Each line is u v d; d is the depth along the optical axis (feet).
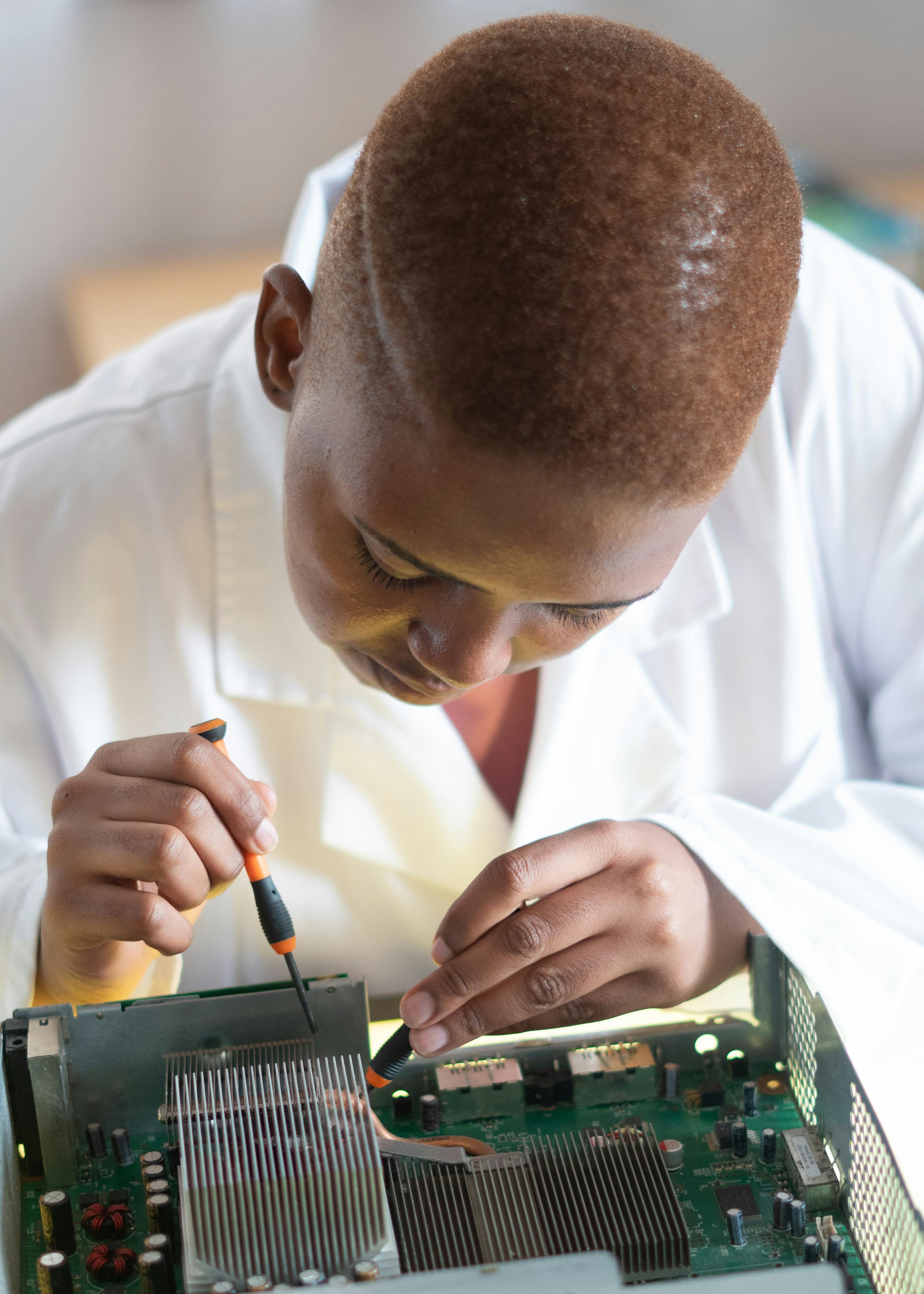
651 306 1.99
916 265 6.49
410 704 3.19
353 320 2.23
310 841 3.75
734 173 2.10
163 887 2.71
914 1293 2.07
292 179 8.12
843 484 3.84
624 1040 2.77
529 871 2.73
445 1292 1.75
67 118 7.73
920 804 3.55
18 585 3.67
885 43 8.31
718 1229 2.39
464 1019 2.70
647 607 3.66
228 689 3.63
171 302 7.32
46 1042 2.48
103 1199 2.45
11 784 3.73
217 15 7.63
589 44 2.14
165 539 3.67
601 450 2.03
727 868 3.03
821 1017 2.53
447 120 2.08
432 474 2.11
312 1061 2.52
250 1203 2.12
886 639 4.01
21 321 8.18
